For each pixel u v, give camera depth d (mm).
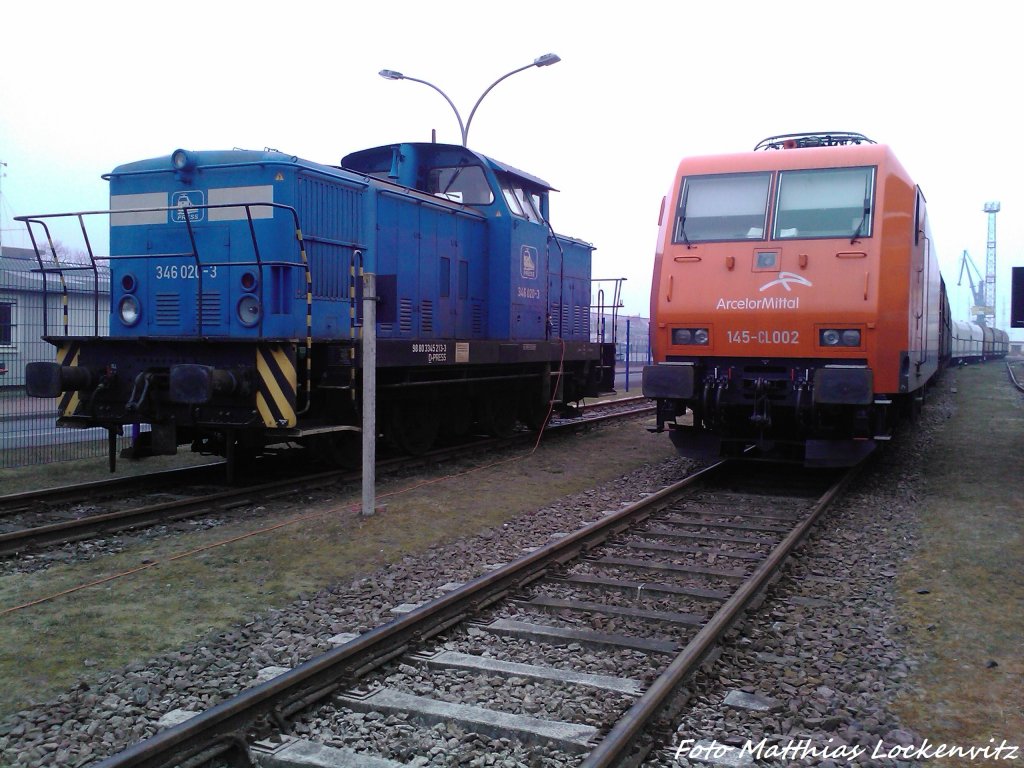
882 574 6250
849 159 9180
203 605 5500
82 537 7008
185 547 6902
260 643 4828
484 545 7082
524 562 6043
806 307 8875
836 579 6145
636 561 6543
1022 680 4336
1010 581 5996
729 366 9438
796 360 9117
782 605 5562
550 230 14039
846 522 7938
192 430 9711
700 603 5672
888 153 9109
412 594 5750
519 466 11391
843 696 4156
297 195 9023
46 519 7734
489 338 12703
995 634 4973
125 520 7477
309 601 5602
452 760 3525
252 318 8938
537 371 13836
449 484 9883
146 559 6543
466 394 12398
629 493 9477
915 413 12406
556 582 6059
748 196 9461
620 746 3443
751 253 9211
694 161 9914
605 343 16297
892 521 7953
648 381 9445
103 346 9117
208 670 4434
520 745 3678
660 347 9641
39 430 13258
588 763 3266
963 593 5738
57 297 13000
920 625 5148
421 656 4605
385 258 10406
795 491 9547
